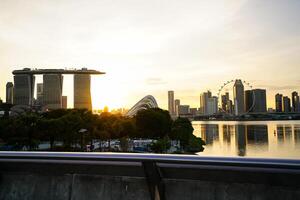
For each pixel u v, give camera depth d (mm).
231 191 3369
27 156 3586
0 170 4074
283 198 3166
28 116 102938
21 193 4113
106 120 132750
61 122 100688
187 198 3506
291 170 2859
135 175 3668
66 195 3969
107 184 3850
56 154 3518
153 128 135000
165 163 3244
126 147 127562
